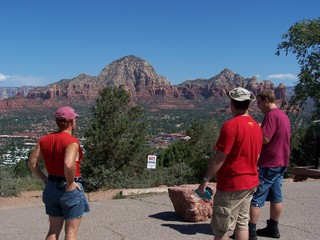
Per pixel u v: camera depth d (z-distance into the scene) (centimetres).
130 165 1609
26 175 1708
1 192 1169
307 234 616
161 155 2564
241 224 442
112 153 1559
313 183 1113
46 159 422
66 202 416
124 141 1568
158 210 767
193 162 1875
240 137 421
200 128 2098
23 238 597
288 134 560
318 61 2308
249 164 429
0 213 785
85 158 1516
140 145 1619
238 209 434
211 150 1920
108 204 829
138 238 589
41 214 766
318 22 2350
